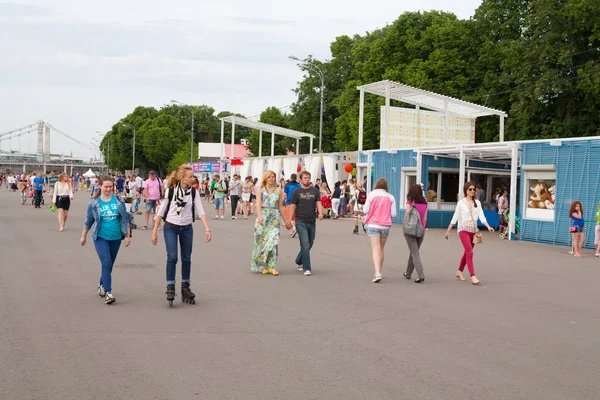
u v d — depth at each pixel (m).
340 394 5.13
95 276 11.10
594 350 6.74
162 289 10.00
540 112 37.78
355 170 34.16
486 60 43.69
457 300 9.64
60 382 5.34
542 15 35.38
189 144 104.12
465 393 5.21
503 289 10.86
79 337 6.86
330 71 67.38
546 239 20.77
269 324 7.68
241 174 53.19
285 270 12.66
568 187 20.06
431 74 45.66
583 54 35.72
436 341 6.99
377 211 11.29
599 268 14.49
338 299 9.48
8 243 16.06
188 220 8.95
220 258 14.17
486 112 33.22
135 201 31.91
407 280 11.64
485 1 44.09
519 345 6.89
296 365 5.94
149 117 114.38
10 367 5.74
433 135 33.47
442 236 22.61
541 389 5.36
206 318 7.96
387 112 31.09
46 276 10.95
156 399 4.95
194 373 5.64
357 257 15.18
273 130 54.56
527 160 21.53
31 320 7.61
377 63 49.22
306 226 12.05
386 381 5.50
